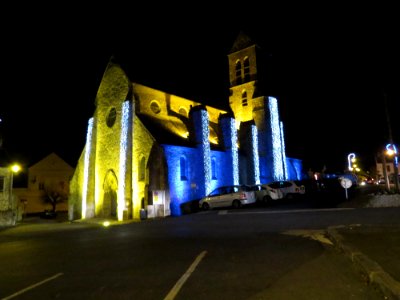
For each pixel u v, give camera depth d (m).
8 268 9.36
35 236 19.11
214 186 34.19
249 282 6.54
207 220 18.38
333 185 37.88
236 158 37.06
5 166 32.59
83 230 19.94
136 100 32.69
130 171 31.36
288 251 9.05
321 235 11.12
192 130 34.00
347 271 6.94
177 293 6.14
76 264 9.14
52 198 55.47
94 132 37.28
